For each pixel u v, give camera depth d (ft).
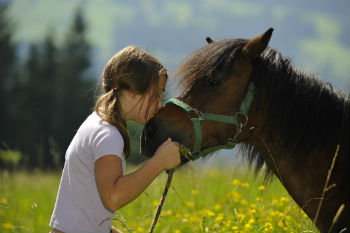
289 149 15.24
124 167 14.02
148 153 15.14
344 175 14.82
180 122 14.92
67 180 14.06
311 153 15.15
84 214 13.61
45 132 208.64
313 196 15.30
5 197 28.25
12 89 217.77
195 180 26.53
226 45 15.14
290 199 18.37
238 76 14.93
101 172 12.89
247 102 14.94
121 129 13.56
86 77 236.02
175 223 22.15
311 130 15.06
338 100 15.44
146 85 13.84
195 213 22.62
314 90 15.26
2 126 202.39
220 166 35.22
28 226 24.73
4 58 220.23
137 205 26.58
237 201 22.24
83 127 13.96
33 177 42.73
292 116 15.07
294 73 15.40
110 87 14.23
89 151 13.42
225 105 14.90
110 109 13.56
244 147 16.83
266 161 16.08
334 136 15.03
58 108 213.66
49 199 33.24
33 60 233.96
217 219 19.42
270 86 15.05
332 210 14.98
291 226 17.93
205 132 14.93
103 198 12.83
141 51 14.29
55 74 230.89
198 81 14.94
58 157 28.37
